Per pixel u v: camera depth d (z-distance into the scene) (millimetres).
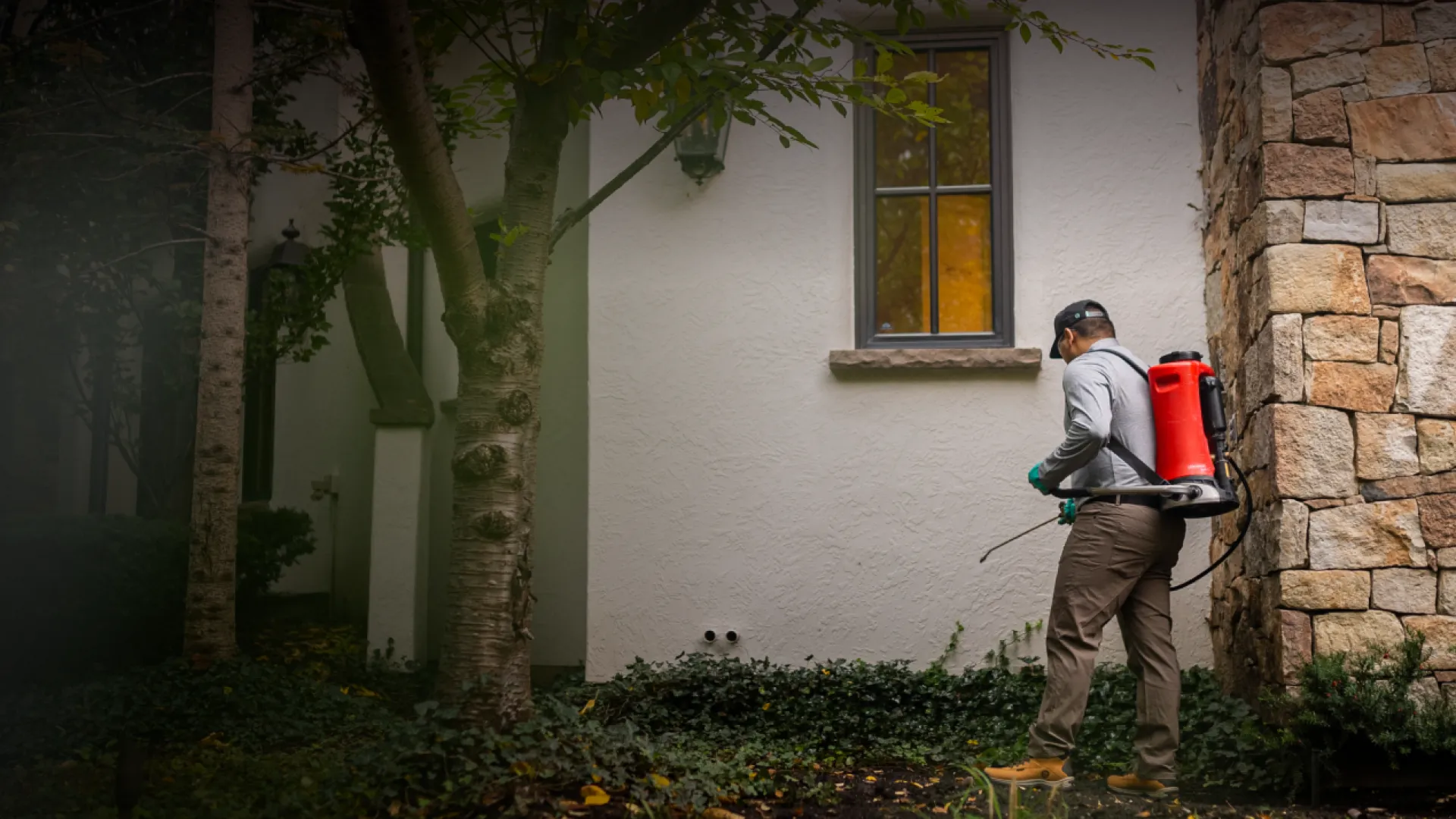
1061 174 6473
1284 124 5047
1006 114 6613
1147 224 6383
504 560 4449
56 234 7551
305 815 3842
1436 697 4633
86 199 7586
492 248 8594
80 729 5328
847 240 6578
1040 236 6453
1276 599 4855
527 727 4195
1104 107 6484
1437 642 4680
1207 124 6211
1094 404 4418
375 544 7711
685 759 4422
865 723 5605
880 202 6699
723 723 5773
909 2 4812
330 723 5633
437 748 3996
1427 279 4902
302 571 9469
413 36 4184
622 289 6652
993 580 6285
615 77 4258
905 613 6320
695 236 6648
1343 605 4730
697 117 4836
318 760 4754
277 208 10125
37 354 8680
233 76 7090
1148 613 4602
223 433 6797
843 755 5262
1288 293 4930
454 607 4426
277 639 8188
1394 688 4410
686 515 6496
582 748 4164
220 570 6664
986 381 6387
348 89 7922
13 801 4246
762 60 4789
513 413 4531
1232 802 4496
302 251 9023
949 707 5812
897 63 6734
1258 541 5156
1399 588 4727
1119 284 6367
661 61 4422
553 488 8008
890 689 5859
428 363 8875
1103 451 4562
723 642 6398
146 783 4348
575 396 8039
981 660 6242
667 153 6711
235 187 7062
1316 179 4992
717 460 6512
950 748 5289
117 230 7691
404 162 4270
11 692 6555
